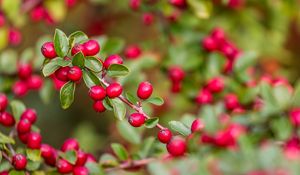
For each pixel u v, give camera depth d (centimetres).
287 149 41
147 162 44
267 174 36
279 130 42
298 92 44
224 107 50
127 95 38
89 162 43
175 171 39
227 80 53
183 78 55
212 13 62
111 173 45
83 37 38
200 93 54
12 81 52
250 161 36
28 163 41
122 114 38
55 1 58
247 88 51
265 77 51
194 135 39
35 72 53
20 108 43
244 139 38
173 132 43
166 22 57
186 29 57
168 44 57
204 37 56
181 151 39
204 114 41
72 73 37
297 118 43
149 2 55
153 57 55
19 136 42
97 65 37
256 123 43
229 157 37
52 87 53
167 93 60
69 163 41
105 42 51
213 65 54
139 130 47
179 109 60
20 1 57
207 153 39
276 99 44
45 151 42
